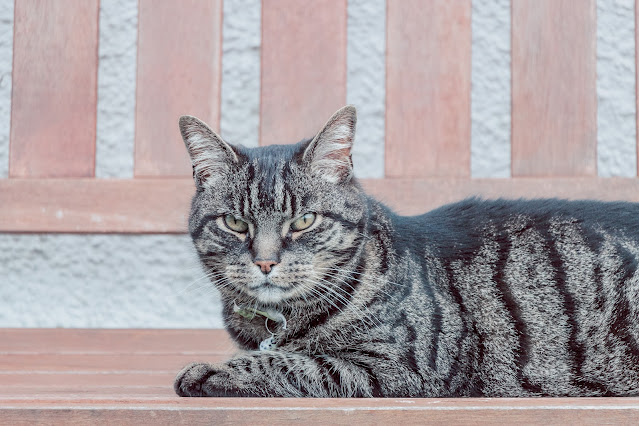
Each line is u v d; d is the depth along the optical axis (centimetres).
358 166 429
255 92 421
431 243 264
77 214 348
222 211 257
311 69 352
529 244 265
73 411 187
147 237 432
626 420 186
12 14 410
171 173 352
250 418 186
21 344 331
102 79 418
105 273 431
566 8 347
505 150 425
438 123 349
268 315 256
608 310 251
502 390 251
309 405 189
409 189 343
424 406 188
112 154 421
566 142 346
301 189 254
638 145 343
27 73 354
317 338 246
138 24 354
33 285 428
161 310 431
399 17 350
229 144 267
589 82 346
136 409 187
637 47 343
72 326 428
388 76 350
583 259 259
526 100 347
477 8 420
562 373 250
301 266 250
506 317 253
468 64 349
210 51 354
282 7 353
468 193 342
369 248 256
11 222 347
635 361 247
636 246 257
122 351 320
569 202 283
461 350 246
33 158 353
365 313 243
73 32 355
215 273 266
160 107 353
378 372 233
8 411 186
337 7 352
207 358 305
